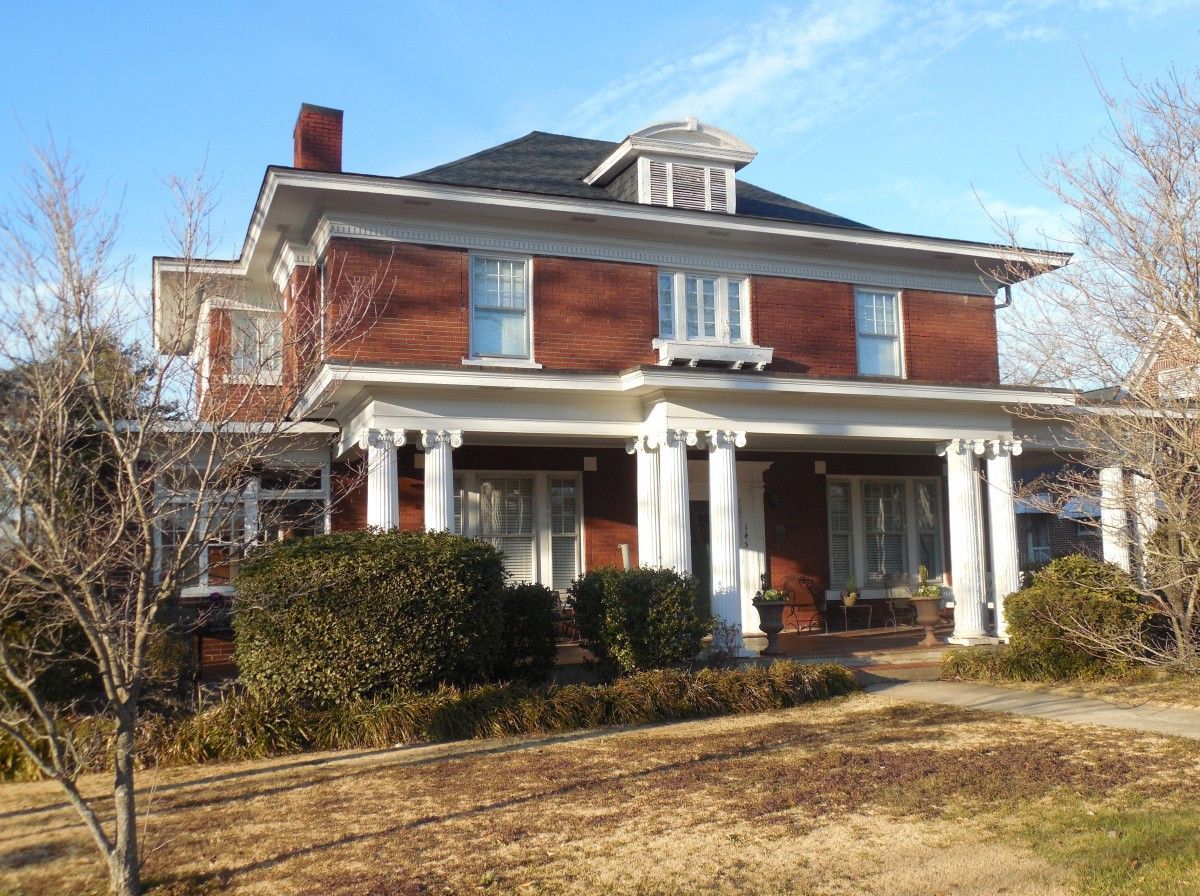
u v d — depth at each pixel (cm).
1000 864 675
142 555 731
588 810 813
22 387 648
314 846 737
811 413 1593
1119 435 1033
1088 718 1152
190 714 1089
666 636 1326
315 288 1595
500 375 1432
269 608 1088
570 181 1836
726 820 780
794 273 1784
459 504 1734
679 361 1625
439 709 1097
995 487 1711
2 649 628
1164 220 901
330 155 1698
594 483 1803
